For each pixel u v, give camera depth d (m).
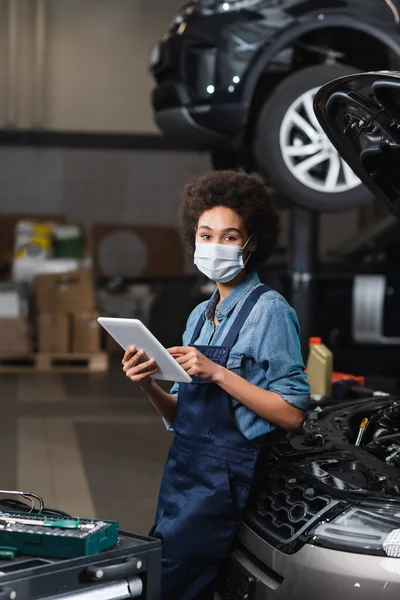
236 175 2.98
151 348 2.74
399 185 3.46
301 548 2.65
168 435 7.24
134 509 5.29
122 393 9.19
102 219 14.54
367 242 10.19
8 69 14.08
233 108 6.94
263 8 6.95
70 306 10.91
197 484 2.95
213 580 2.96
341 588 2.53
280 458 3.02
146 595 2.40
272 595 2.71
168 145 14.56
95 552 2.31
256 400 2.82
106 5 14.27
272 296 2.95
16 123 14.25
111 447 6.82
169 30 7.32
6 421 7.74
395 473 2.82
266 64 6.94
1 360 11.29
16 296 10.94
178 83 7.11
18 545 2.33
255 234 2.99
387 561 2.50
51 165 14.40
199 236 2.99
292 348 2.91
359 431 3.45
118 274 14.29
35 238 11.51
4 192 14.31
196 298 11.26
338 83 3.15
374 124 3.19
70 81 14.31
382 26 6.96
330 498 2.74
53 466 6.25
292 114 7.14
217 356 2.94
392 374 10.15
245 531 2.92
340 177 7.29
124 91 14.42
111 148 14.48
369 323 9.50
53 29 14.20
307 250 8.28
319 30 7.32
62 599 2.23
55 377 10.22
